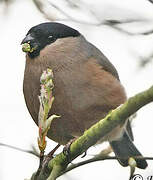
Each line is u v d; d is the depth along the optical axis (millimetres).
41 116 4809
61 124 7457
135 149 8500
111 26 5898
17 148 5477
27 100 7695
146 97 4410
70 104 7301
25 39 7652
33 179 5473
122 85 7832
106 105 7484
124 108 4688
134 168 4953
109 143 7824
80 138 5418
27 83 7590
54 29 7691
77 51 7621
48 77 4773
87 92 7352
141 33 5840
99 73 7551
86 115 7391
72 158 5629
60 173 5680
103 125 5055
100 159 5457
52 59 7445
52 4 5879
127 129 8141
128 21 5840
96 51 7977
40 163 5156
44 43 7570
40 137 4941
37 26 7758
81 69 7449
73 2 5914
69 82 7309
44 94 4766
